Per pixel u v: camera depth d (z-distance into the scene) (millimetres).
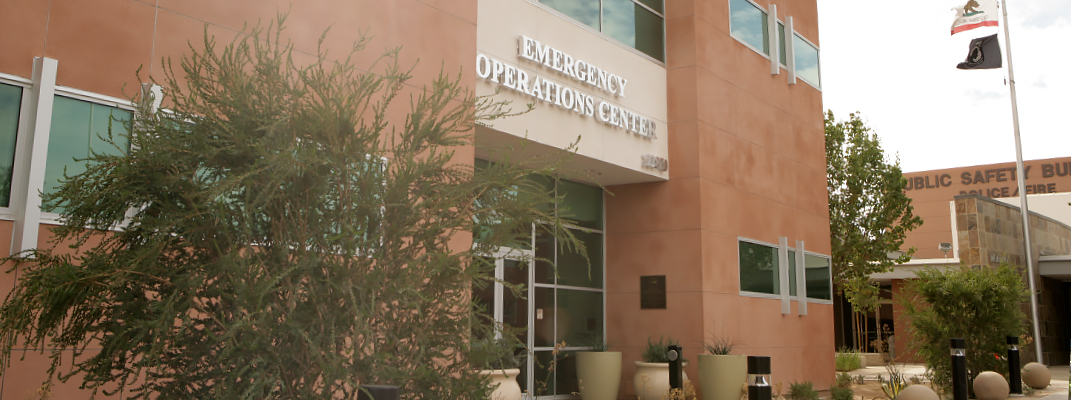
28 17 6441
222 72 4895
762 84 17000
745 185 15844
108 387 6215
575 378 14406
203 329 4477
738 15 16516
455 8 10195
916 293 17344
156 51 7113
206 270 4391
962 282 16375
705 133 14883
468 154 9586
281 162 4332
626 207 15297
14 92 6352
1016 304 16438
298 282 4297
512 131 11680
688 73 14969
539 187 5668
